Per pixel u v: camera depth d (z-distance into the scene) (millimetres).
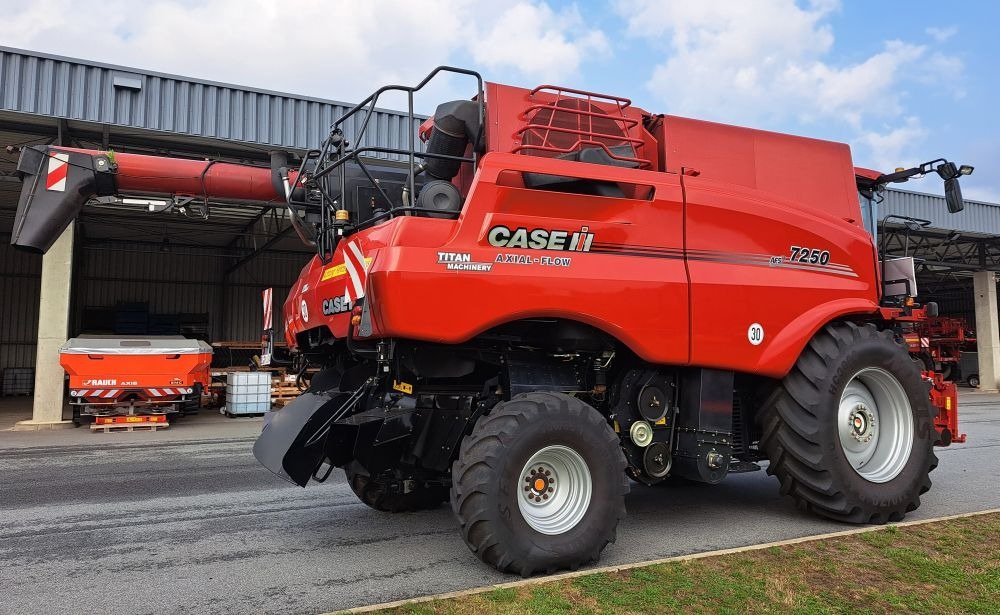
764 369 4691
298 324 5520
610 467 4004
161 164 5473
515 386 4230
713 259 4621
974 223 19984
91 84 11633
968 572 3662
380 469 4262
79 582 3781
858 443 5133
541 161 4176
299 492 6277
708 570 3693
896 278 6113
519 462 3770
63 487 6562
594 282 4152
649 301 4312
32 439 10688
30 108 11203
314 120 13320
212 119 12508
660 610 3146
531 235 4062
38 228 5270
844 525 4938
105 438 10812
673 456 4766
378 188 4320
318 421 4203
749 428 5277
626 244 4336
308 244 5453
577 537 3855
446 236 3893
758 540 4539
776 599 3271
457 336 3803
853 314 5355
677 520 5094
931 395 6000
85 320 22750
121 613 3330
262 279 25625
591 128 4734
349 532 4820
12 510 5578
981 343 24000
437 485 5133
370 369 4613
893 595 3324
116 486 6605
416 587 3662
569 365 4590
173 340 12867
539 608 3170
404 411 4180
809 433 4785
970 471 7164
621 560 4113
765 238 4844
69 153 5352
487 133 4500
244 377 14844
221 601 3477
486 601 3266
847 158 5703
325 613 3260
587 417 3990
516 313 3945
